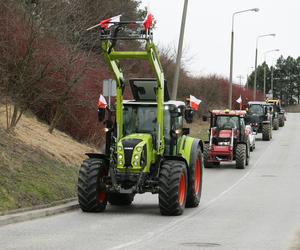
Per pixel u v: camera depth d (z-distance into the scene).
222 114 34.69
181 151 17.78
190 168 17.80
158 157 16.62
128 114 17.23
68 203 16.97
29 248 11.05
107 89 22.22
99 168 16.27
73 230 13.33
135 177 16.06
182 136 18.23
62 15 23.25
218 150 33.06
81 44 25.34
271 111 60.28
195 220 15.50
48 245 11.39
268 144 50.47
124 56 16.22
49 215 15.55
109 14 36.06
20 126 22.75
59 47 23.06
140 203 19.05
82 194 16.08
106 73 29.55
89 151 25.31
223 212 17.23
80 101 25.86
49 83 23.52
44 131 24.34
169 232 13.45
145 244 11.82
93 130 28.16
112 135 16.88
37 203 16.03
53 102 25.28
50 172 18.94
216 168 33.59
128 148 16.08
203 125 62.34
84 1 29.06
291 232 13.73
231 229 14.08
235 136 33.97
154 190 16.28
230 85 52.62
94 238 12.34
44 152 20.89
